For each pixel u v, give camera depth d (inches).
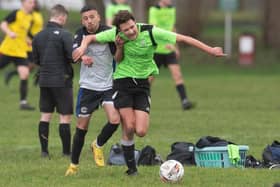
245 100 1812.3
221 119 1430.9
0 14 4158.5
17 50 1553.9
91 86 909.8
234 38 3631.9
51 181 840.3
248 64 3075.8
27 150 1082.7
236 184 818.8
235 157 916.0
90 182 829.8
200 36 3513.8
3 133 1240.2
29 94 1873.8
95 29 913.5
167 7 1563.7
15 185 821.2
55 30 1018.7
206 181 833.5
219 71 2829.7
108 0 3821.4
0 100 1729.8
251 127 1328.7
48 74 1013.8
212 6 5022.1
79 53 840.3
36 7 1605.6
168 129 1294.3
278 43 3361.2
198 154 940.6
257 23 4736.7
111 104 909.8
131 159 856.3
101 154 946.1
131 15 821.2
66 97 1019.3
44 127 1029.2
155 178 845.8
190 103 1583.4
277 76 2605.8
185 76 2598.4
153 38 830.5
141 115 836.0
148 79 850.1
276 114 1529.3
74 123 1331.2
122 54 842.8
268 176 859.4
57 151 1071.0
